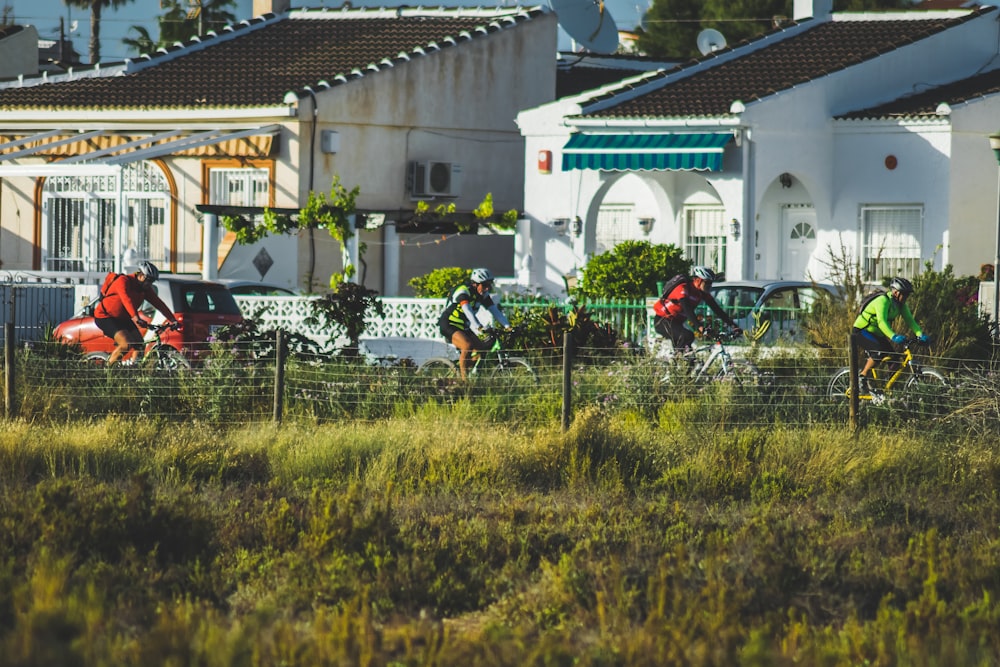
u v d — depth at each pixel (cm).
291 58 12619
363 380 6184
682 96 10569
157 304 6762
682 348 6384
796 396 5769
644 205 11644
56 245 12281
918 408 5600
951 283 6788
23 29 15175
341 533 3566
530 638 2897
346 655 2594
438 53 12081
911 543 3553
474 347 6619
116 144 11806
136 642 2658
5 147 11600
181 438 5156
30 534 3481
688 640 2744
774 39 11675
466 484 4638
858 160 10388
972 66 11300
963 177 10025
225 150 11475
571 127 10631
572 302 7962
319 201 10694
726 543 3488
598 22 13312
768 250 11044
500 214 11325
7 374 5969
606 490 4516
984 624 2878
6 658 2445
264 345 6625
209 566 3462
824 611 3119
